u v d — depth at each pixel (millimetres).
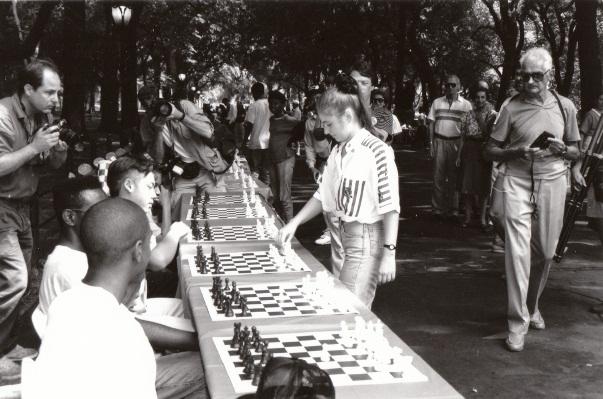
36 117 5297
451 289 7766
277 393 2061
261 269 4719
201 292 4137
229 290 4133
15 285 5098
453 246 10062
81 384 2461
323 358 3084
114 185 4531
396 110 34562
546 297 7453
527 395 4910
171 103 7945
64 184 4051
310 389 2066
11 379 4887
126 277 2820
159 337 3742
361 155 4465
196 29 41906
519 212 5855
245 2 36500
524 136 5840
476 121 11039
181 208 7457
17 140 5043
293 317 3662
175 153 8266
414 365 3018
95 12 29844
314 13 31141
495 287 7863
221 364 2986
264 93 13000
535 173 5859
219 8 41250
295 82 59812
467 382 5156
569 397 4883
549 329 6422
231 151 8656
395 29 31656
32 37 17625
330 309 3791
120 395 2496
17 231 5215
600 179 7180
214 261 4703
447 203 12281
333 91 4555
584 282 8055
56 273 3811
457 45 39062
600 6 24484
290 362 2127
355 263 4551
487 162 11047
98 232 2740
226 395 2662
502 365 5508
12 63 17391
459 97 12039
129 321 2639
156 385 3885
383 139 8477
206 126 8070
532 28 45938
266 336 3371
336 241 6371
